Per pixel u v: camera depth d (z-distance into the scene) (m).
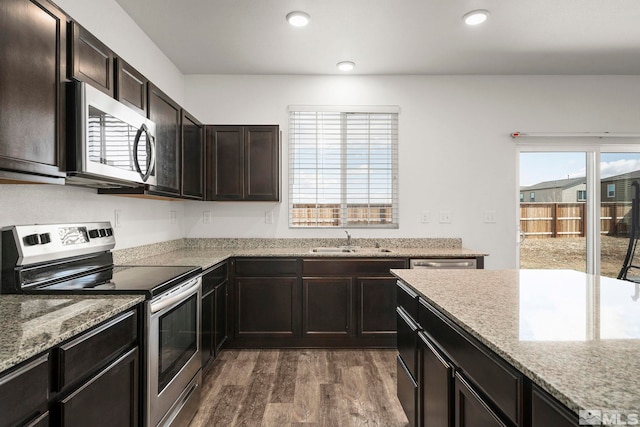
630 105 3.69
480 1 2.43
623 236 3.74
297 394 2.33
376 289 3.12
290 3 2.44
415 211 3.69
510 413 0.86
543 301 1.36
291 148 3.68
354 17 2.62
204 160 3.30
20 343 0.95
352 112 3.68
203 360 2.37
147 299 1.52
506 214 3.69
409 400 1.73
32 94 1.28
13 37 1.20
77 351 1.09
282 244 3.65
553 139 3.73
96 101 1.54
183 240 3.62
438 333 1.36
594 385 0.69
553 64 3.44
